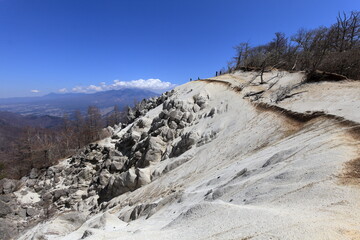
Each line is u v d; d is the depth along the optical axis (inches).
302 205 309.9
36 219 1337.4
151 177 1145.4
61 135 3129.9
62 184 1697.8
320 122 717.9
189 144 1176.8
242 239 263.7
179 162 1093.8
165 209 660.1
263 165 564.4
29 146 2359.7
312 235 231.0
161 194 892.6
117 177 1225.4
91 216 1144.2
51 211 1387.8
